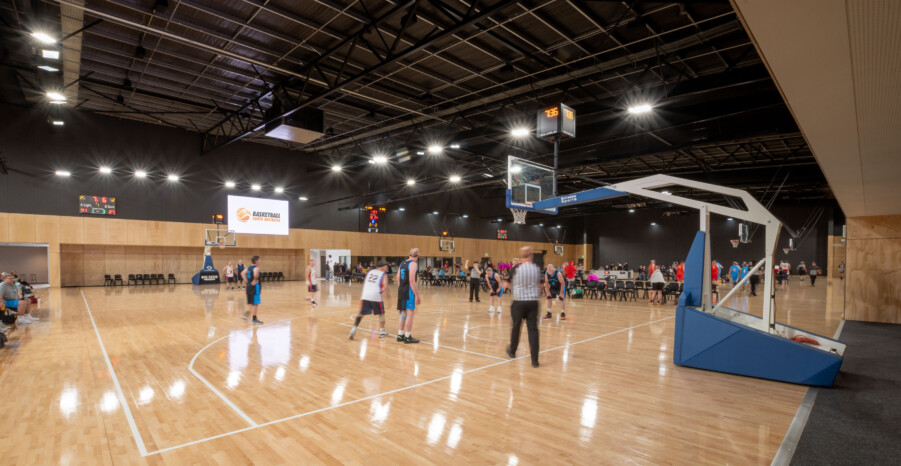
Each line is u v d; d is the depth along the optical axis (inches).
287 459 114.3
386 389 174.2
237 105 608.4
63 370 202.5
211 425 136.9
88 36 413.1
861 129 155.2
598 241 1518.2
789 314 415.2
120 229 735.7
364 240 1043.9
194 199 807.7
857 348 258.8
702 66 393.7
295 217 935.7
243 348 251.4
